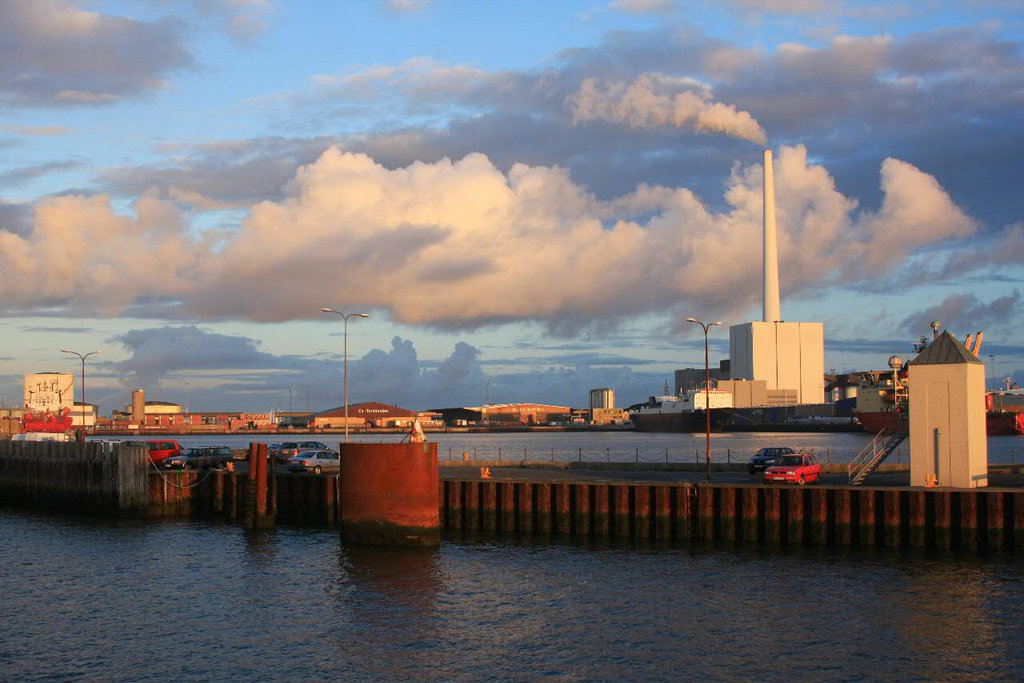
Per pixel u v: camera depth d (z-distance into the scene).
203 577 49.34
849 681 32.16
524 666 34.25
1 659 35.88
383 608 42.28
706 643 36.38
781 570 47.34
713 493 55.16
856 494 52.00
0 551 58.06
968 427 54.06
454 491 61.19
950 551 49.88
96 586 47.84
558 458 135.25
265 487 64.56
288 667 34.56
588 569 48.81
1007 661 33.78
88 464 76.88
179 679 33.44
